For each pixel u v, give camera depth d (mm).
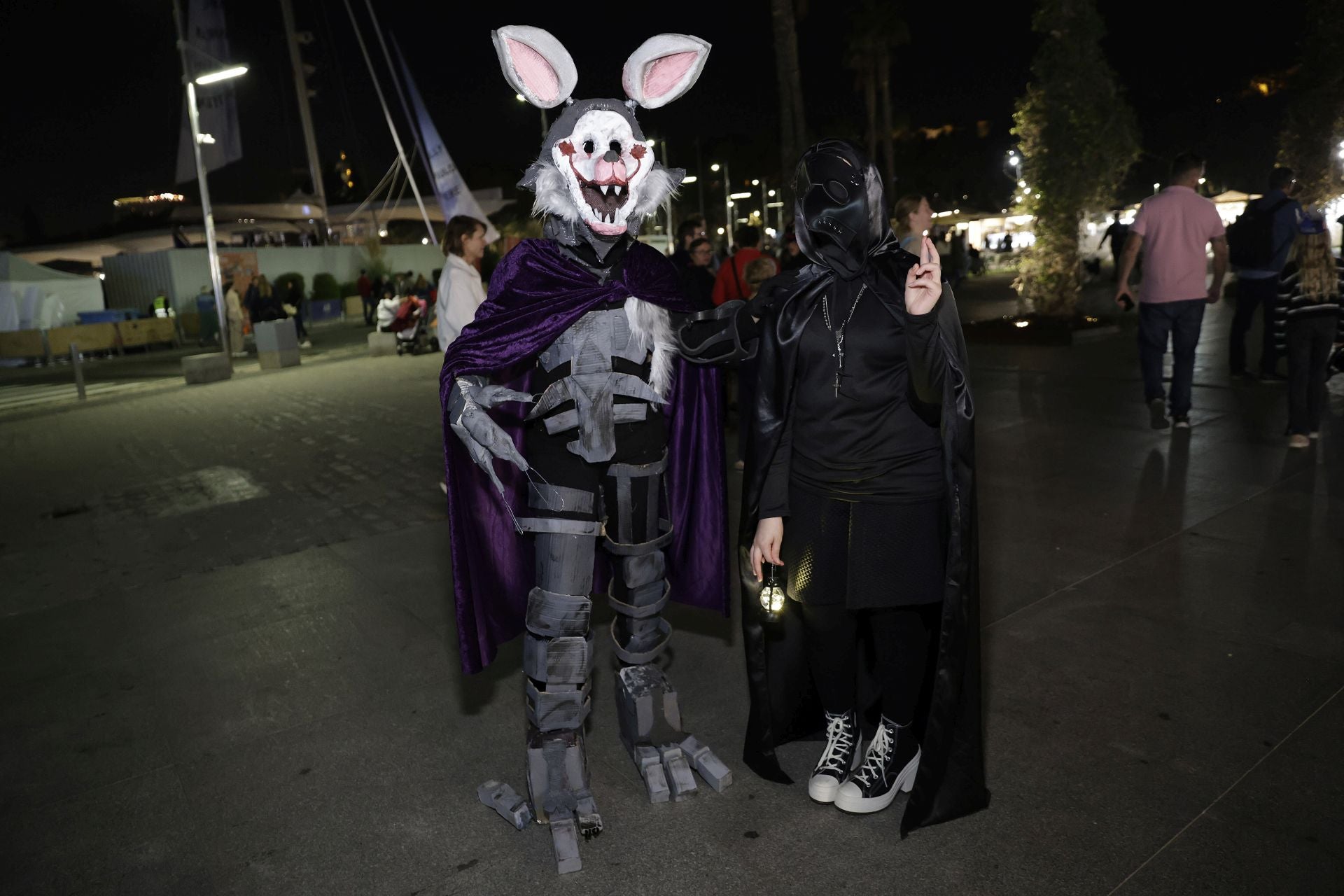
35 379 18312
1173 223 6266
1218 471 5496
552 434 2521
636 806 2686
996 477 5688
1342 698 2977
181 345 24391
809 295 2369
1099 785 2604
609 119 2412
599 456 2479
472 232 4973
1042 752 2781
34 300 22641
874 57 39344
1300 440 5844
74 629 4309
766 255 6555
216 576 4945
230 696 3512
